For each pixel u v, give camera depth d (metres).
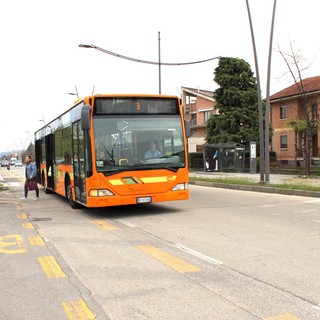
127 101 10.69
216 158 32.91
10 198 17.06
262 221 9.75
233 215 10.80
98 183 10.30
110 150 10.45
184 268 5.99
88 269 6.07
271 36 17.97
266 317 4.18
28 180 16.28
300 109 40.56
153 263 6.31
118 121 10.57
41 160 20.47
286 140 42.66
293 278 5.39
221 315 4.25
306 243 7.36
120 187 10.41
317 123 31.52
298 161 38.81
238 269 5.86
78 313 4.42
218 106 38.81
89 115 10.12
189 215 10.95
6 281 5.61
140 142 10.70
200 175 28.06
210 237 8.06
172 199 10.88
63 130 13.98
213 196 15.72
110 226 9.69
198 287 5.14
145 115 10.82
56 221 10.68
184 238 8.05
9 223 10.48
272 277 5.45
